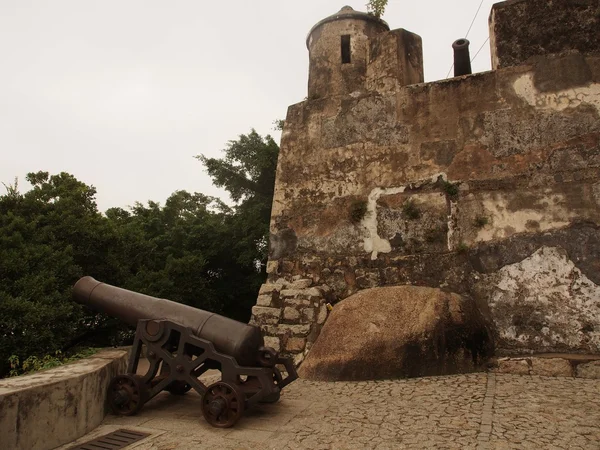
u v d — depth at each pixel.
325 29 8.80
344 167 7.65
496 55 6.96
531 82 6.65
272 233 7.94
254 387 4.13
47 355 5.43
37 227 7.68
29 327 5.84
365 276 7.08
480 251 6.43
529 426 3.59
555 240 6.06
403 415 3.99
